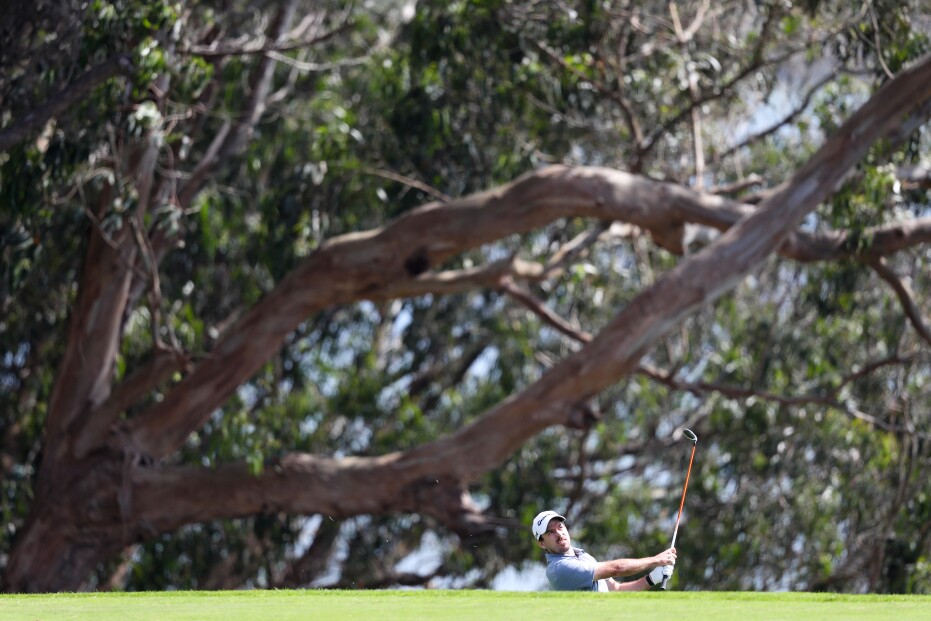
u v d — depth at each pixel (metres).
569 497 75.38
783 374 68.25
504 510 72.81
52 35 48.06
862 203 51.69
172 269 68.62
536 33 57.28
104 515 54.09
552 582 25.05
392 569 80.25
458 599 19.94
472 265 73.38
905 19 53.09
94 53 46.50
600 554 73.25
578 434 76.19
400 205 64.94
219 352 54.31
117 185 48.84
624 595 20.33
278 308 53.75
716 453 72.06
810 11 54.22
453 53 57.59
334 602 19.88
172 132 57.06
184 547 71.62
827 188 48.09
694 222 52.59
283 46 57.59
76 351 55.47
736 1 58.47
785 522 68.19
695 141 59.34
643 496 73.75
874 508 65.50
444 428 75.81
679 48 58.47
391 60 63.78
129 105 48.31
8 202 47.59
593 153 69.31
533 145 61.34
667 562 25.64
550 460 73.19
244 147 63.94
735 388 61.41
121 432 54.88
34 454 68.62
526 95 58.41
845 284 64.75
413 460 51.41
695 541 70.69
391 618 17.14
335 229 67.94
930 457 63.25
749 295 73.38
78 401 55.34
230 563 72.62
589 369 48.09
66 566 54.31
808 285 66.81
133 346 65.19
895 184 50.38
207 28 60.44
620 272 70.62
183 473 54.41
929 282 67.19
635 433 80.81
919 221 55.25
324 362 75.12
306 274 53.91
